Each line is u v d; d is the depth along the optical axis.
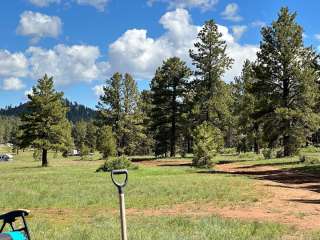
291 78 53.91
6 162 97.75
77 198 22.39
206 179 32.03
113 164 43.41
